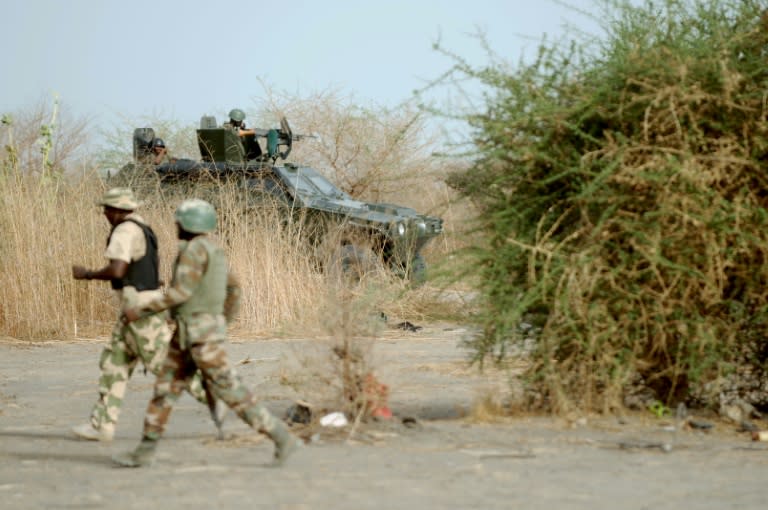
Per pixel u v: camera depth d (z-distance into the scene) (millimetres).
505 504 13922
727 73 21000
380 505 13828
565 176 22016
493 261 22453
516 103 22172
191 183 53062
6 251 43375
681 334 21516
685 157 20969
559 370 21781
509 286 22047
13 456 18625
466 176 23094
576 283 20969
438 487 15133
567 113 21844
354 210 52906
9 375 31969
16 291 42656
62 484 15719
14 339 41562
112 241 20250
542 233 22047
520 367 23125
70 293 43625
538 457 17812
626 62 21938
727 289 21688
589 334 21281
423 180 80812
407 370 30844
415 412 23422
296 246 47719
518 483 15477
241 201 50125
